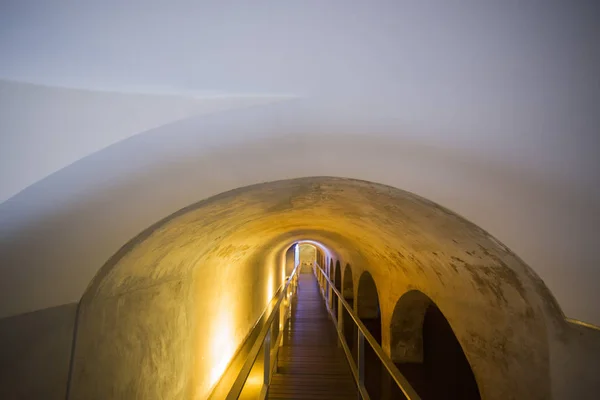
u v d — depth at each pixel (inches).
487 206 81.0
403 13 66.7
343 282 490.3
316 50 69.4
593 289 75.8
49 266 72.9
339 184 97.5
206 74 69.9
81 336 80.4
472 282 115.5
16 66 65.7
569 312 79.4
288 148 82.1
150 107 69.7
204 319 176.4
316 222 219.1
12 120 65.7
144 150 72.2
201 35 67.6
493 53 69.7
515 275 86.5
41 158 65.9
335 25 67.3
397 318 236.2
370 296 375.2
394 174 85.1
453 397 214.8
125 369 100.0
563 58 69.5
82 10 64.2
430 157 81.3
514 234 79.8
